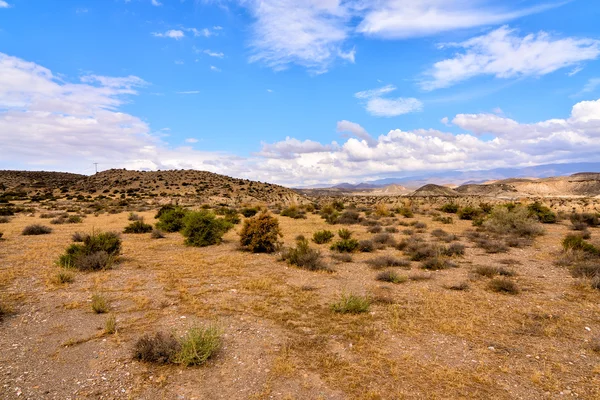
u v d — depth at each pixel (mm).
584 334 7316
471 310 8742
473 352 6473
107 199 72812
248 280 11477
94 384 5238
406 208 44844
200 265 13664
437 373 5664
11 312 8234
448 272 12969
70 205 57656
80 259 12742
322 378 5500
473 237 21547
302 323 7812
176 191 89688
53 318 7906
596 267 11969
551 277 12109
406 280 11758
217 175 121500
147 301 9094
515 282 11453
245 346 6629
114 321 7707
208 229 18719
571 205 65625
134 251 16766
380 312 8578
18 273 11945
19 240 19719
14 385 5133
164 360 5965
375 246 18438
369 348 6570
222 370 5742
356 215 33875
